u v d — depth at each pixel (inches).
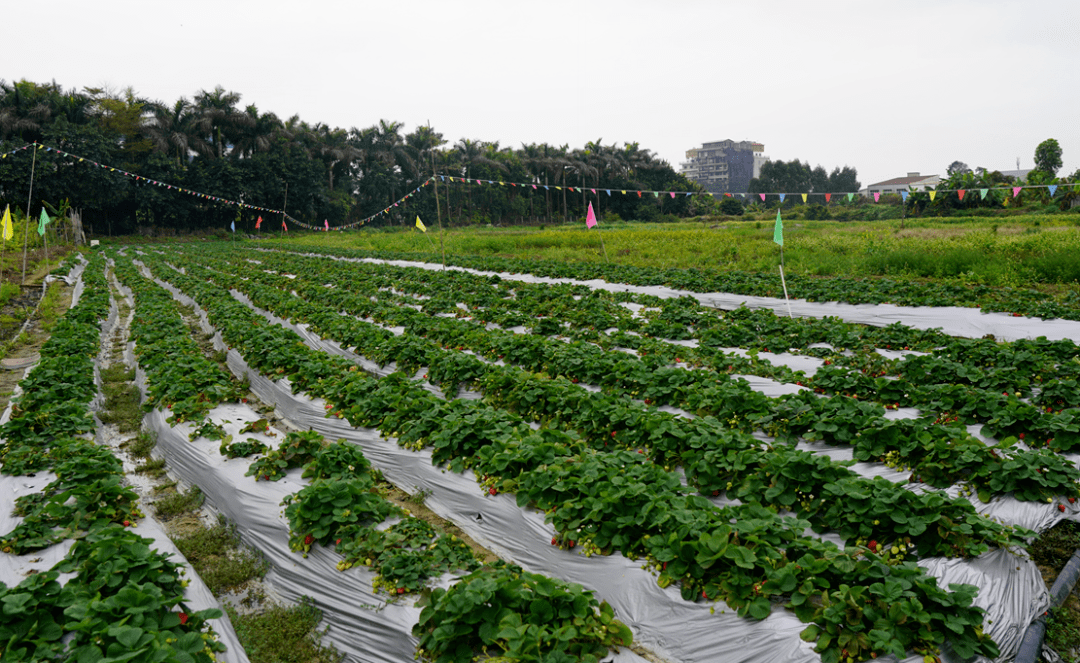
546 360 517.3
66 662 185.3
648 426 338.0
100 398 519.2
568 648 201.2
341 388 456.4
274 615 265.7
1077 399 376.2
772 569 220.5
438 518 335.3
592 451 342.0
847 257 1162.0
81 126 2509.8
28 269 1301.7
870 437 323.9
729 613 221.3
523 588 216.7
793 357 537.3
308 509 284.0
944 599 199.6
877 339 565.6
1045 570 248.1
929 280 934.4
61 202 2409.0
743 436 315.6
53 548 269.1
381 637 238.2
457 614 205.9
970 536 238.1
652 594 238.8
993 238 1206.3
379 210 3602.4
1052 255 906.7
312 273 1278.3
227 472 347.9
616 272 1065.5
